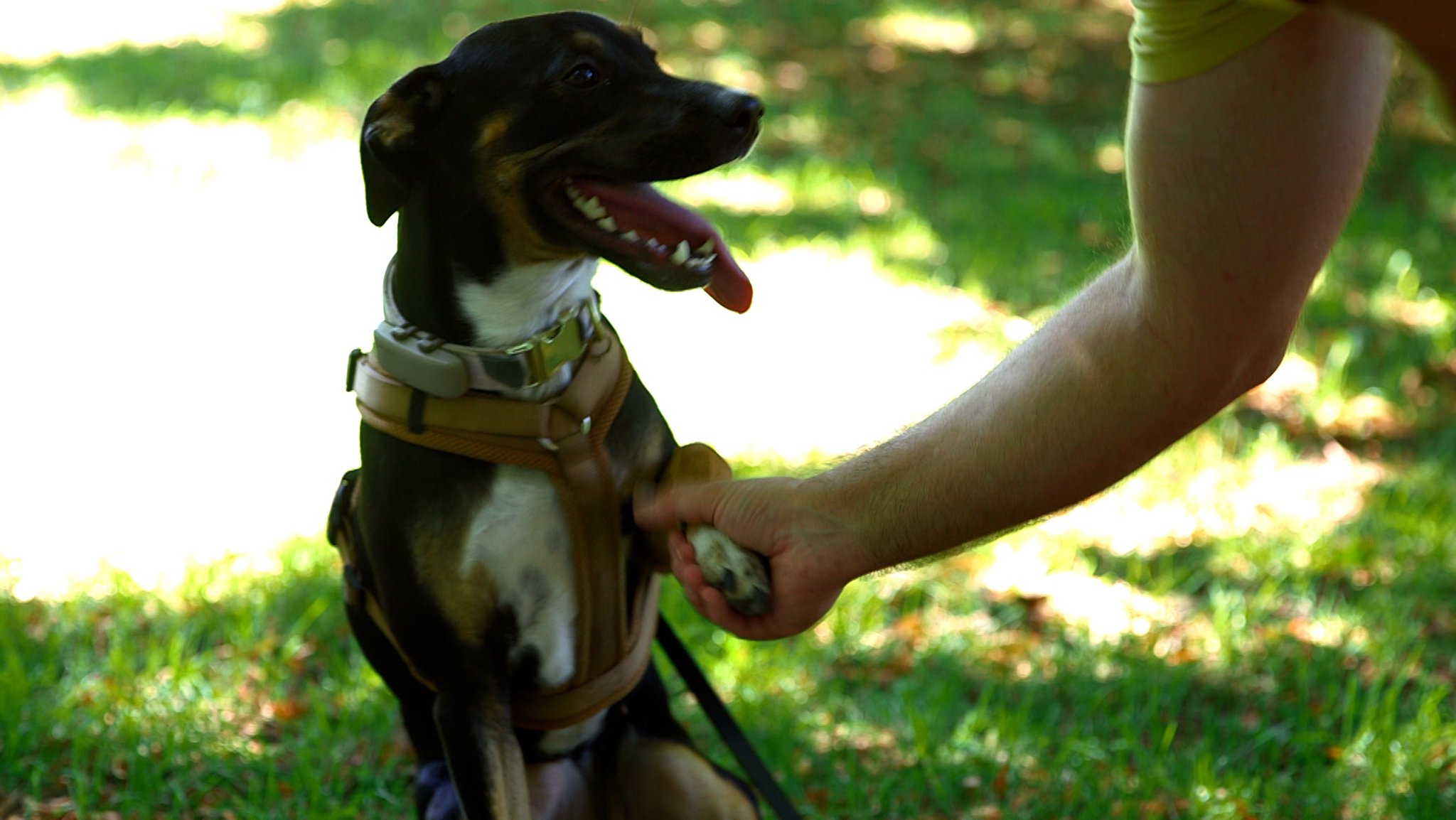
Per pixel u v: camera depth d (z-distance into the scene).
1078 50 12.72
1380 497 5.05
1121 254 2.16
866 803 3.45
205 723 3.60
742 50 12.27
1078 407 1.97
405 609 2.55
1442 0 1.26
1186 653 4.12
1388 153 9.40
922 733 3.63
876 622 4.27
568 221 2.46
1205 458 5.41
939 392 6.05
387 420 2.50
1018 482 2.05
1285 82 1.62
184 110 10.13
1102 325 1.95
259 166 9.09
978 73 12.02
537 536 2.52
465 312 2.47
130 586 4.27
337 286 7.35
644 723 2.94
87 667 3.81
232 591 4.27
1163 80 1.66
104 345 6.56
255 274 7.47
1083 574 4.63
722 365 6.30
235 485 5.21
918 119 10.70
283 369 6.34
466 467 2.48
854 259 7.63
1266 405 5.91
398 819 3.32
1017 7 13.97
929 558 2.24
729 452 5.38
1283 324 1.85
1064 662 4.05
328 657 3.99
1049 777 3.52
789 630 2.35
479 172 2.44
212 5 13.68
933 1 14.11
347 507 2.79
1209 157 1.67
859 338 6.65
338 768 3.42
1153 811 3.36
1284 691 3.98
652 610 2.76
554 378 2.49
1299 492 5.20
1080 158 9.88
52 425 5.73
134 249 7.75
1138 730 3.76
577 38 2.49
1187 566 4.68
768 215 8.34
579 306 2.53
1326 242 1.77
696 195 8.65
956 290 7.26
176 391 6.09
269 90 10.62
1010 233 8.16
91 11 13.47
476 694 2.58
